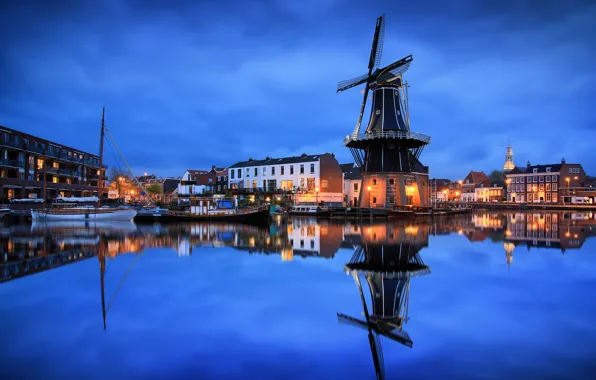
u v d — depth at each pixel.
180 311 10.38
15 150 56.38
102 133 50.62
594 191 103.62
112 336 8.64
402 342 8.27
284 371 7.06
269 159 80.88
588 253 20.20
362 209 52.62
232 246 23.83
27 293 12.20
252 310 10.49
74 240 26.89
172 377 6.84
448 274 14.99
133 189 109.12
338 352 7.85
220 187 91.19
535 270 15.70
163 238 28.61
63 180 71.38
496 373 6.93
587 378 6.73
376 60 56.31
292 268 16.38
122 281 13.89
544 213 75.00
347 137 55.31
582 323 9.34
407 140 53.69
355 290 12.62
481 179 142.75
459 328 9.09
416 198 57.19
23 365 7.26
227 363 7.36
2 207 49.84
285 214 58.97
